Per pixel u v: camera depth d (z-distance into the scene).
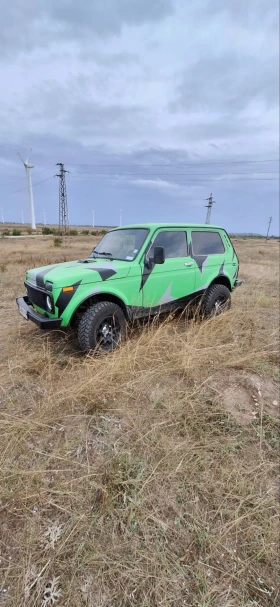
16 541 1.63
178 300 4.64
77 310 3.81
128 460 2.13
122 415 2.68
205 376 3.30
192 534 1.70
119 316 3.84
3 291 7.62
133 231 4.48
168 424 2.56
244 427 2.59
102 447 2.30
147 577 1.48
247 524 1.78
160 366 3.39
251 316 5.48
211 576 1.51
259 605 1.41
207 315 5.00
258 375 3.40
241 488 1.98
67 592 1.42
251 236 106.19
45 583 1.45
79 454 2.23
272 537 1.71
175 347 3.82
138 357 3.49
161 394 2.94
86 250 23.36
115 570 1.50
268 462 2.23
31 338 4.38
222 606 1.39
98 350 3.62
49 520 1.75
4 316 5.59
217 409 2.76
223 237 5.47
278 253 27.28
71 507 1.82
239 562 1.58
